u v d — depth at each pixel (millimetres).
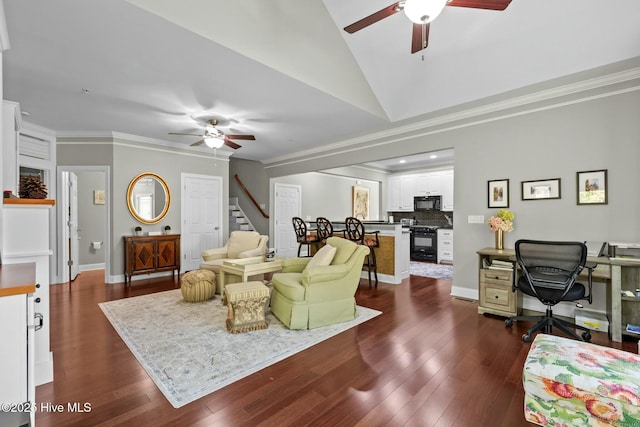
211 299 3893
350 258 3281
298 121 4250
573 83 3125
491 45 3010
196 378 2049
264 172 7301
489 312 3326
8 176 2137
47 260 2033
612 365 1496
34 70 2748
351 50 3518
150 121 4258
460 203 4035
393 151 4707
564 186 3258
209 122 4238
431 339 2715
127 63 2627
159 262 5105
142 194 5270
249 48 2541
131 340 2646
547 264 2621
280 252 7270
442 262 7305
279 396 1855
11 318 1125
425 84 3641
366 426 1599
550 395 1508
